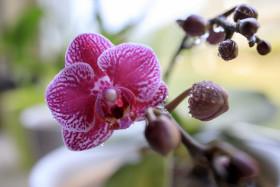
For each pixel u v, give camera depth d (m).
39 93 0.54
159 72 0.18
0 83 0.69
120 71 0.19
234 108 0.32
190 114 0.15
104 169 0.30
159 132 0.15
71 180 0.27
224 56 0.14
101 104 0.20
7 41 0.55
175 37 0.36
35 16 0.52
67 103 0.19
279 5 0.42
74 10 0.57
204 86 0.15
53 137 0.43
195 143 0.19
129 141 0.32
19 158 0.50
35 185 0.24
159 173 0.25
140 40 0.36
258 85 0.43
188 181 0.27
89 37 0.18
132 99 0.19
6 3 0.71
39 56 0.61
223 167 0.20
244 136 0.29
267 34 0.43
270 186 0.25
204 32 0.17
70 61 0.18
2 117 0.75
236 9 0.15
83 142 0.19
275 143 0.28
